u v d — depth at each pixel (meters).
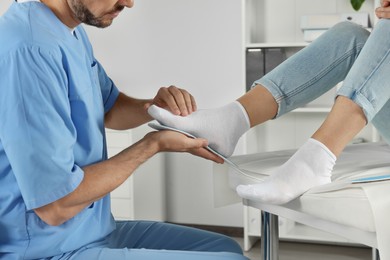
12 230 1.35
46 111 1.28
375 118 1.56
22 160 1.26
